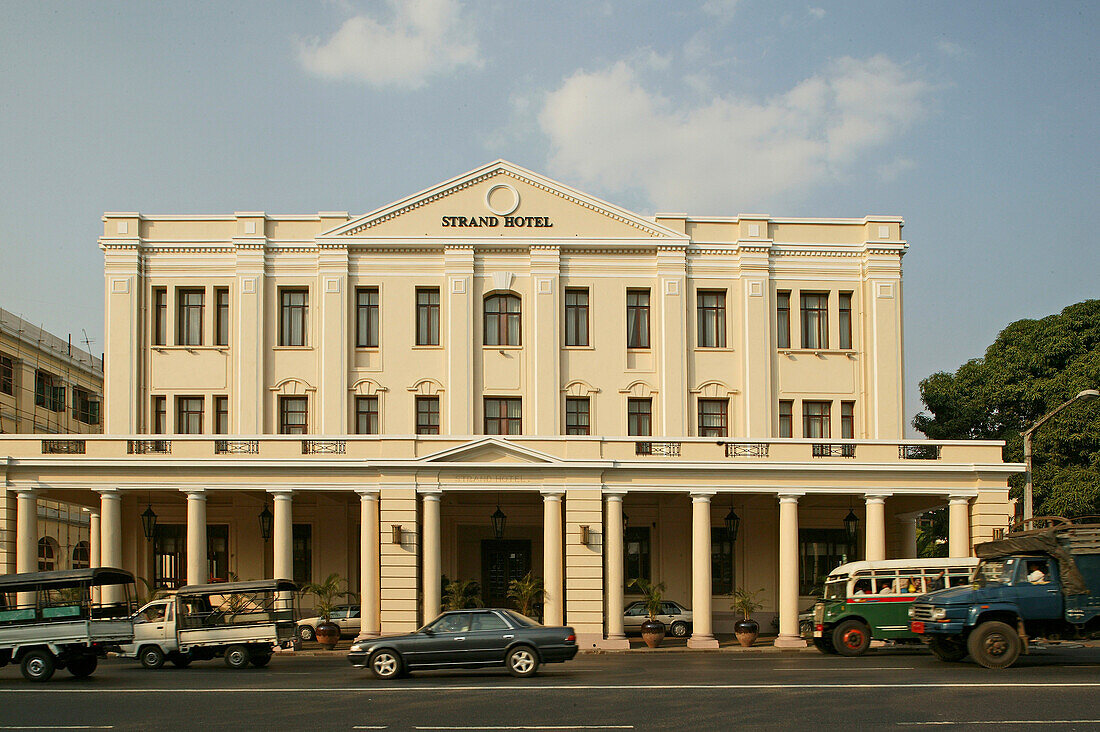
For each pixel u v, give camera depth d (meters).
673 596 45.16
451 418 43.88
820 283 45.75
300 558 45.38
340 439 39.09
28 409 63.34
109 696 22.28
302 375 44.38
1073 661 28.08
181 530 45.50
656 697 20.95
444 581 41.97
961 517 39.34
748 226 45.53
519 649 25.44
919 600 27.86
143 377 44.50
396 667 25.31
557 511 38.56
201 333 44.81
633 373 44.75
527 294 44.81
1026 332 53.91
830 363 45.38
